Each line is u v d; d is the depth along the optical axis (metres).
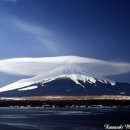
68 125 159.38
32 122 177.62
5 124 161.75
